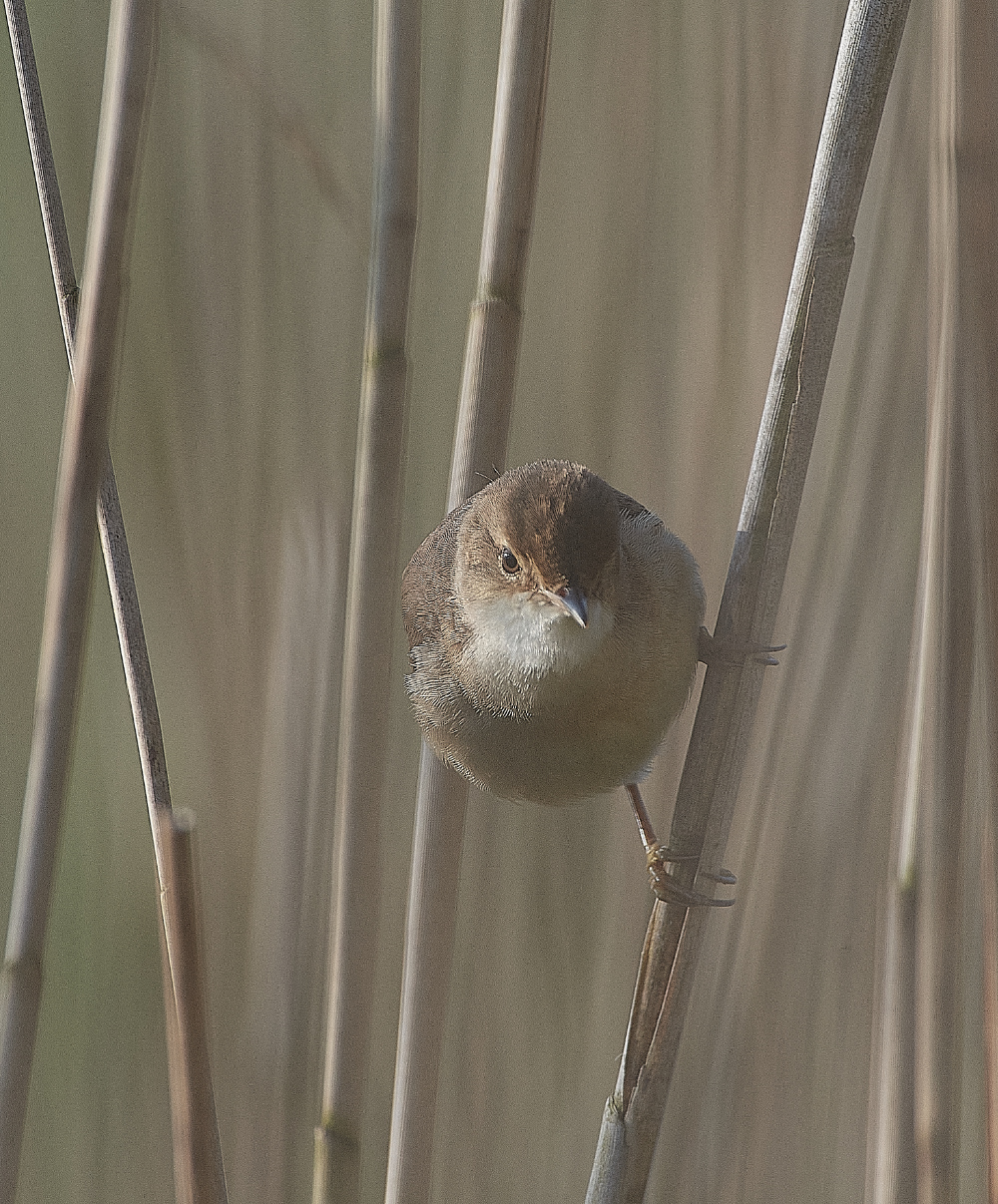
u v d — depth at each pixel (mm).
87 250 4055
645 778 4125
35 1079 4203
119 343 4055
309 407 4191
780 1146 4148
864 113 4062
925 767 4090
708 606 4180
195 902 4043
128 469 4199
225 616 4191
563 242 4199
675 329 4191
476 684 4109
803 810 4156
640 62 4191
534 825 4195
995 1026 4074
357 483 4102
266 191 4191
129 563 4070
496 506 4105
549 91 4199
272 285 4191
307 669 4168
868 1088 4152
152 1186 4195
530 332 4199
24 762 4227
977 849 4156
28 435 4230
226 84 4188
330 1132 4094
